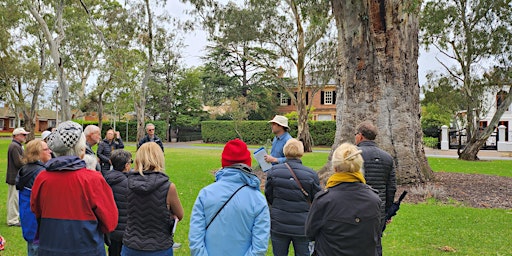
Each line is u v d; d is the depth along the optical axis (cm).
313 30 2784
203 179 1320
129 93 3628
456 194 1043
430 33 2505
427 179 1208
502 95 2709
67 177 305
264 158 583
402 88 1184
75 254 299
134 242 333
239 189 300
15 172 689
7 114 6719
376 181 425
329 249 292
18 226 701
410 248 588
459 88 2831
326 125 4075
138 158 345
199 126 5491
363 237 286
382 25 1151
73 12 3206
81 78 3869
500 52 2294
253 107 4578
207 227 296
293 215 404
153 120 5244
